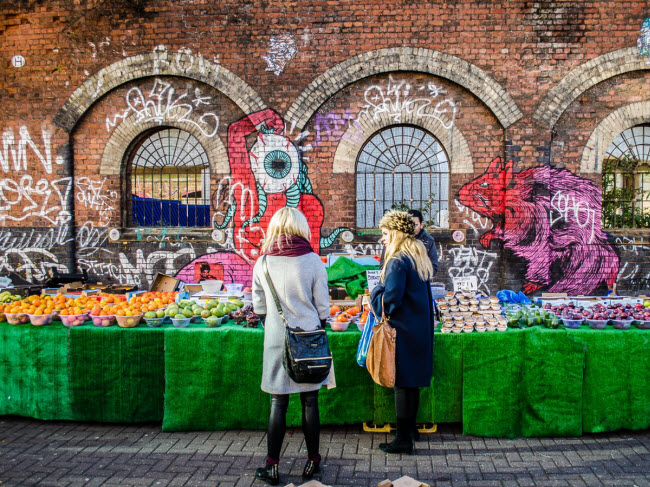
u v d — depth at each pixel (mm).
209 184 8336
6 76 8266
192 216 8438
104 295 5605
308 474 3645
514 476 3678
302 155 8070
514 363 4309
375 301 3891
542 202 7844
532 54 7781
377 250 8070
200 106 8148
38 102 8242
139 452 4055
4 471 3752
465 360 4301
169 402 4375
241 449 4105
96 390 4516
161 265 8305
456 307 4590
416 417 4336
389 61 7852
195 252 8242
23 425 4598
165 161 8453
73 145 8312
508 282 7902
